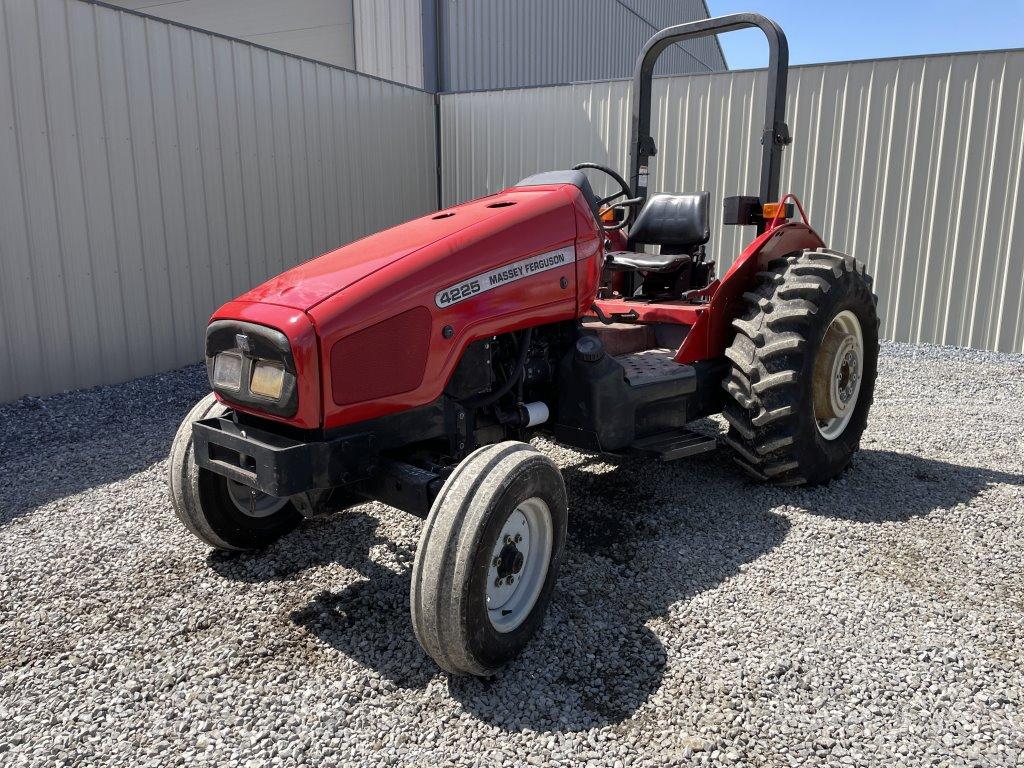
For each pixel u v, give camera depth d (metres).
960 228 6.84
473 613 1.96
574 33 13.85
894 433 4.37
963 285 6.92
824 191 7.32
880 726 1.91
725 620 2.38
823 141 7.22
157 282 5.90
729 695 2.03
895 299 7.22
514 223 2.55
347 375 2.12
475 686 2.09
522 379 2.77
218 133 6.24
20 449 4.21
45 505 3.38
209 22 11.34
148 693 2.06
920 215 6.98
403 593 2.58
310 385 2.07
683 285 3.80
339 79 7.44
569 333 2.85
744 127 7.47
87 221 5.37
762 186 3.64
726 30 3.64
